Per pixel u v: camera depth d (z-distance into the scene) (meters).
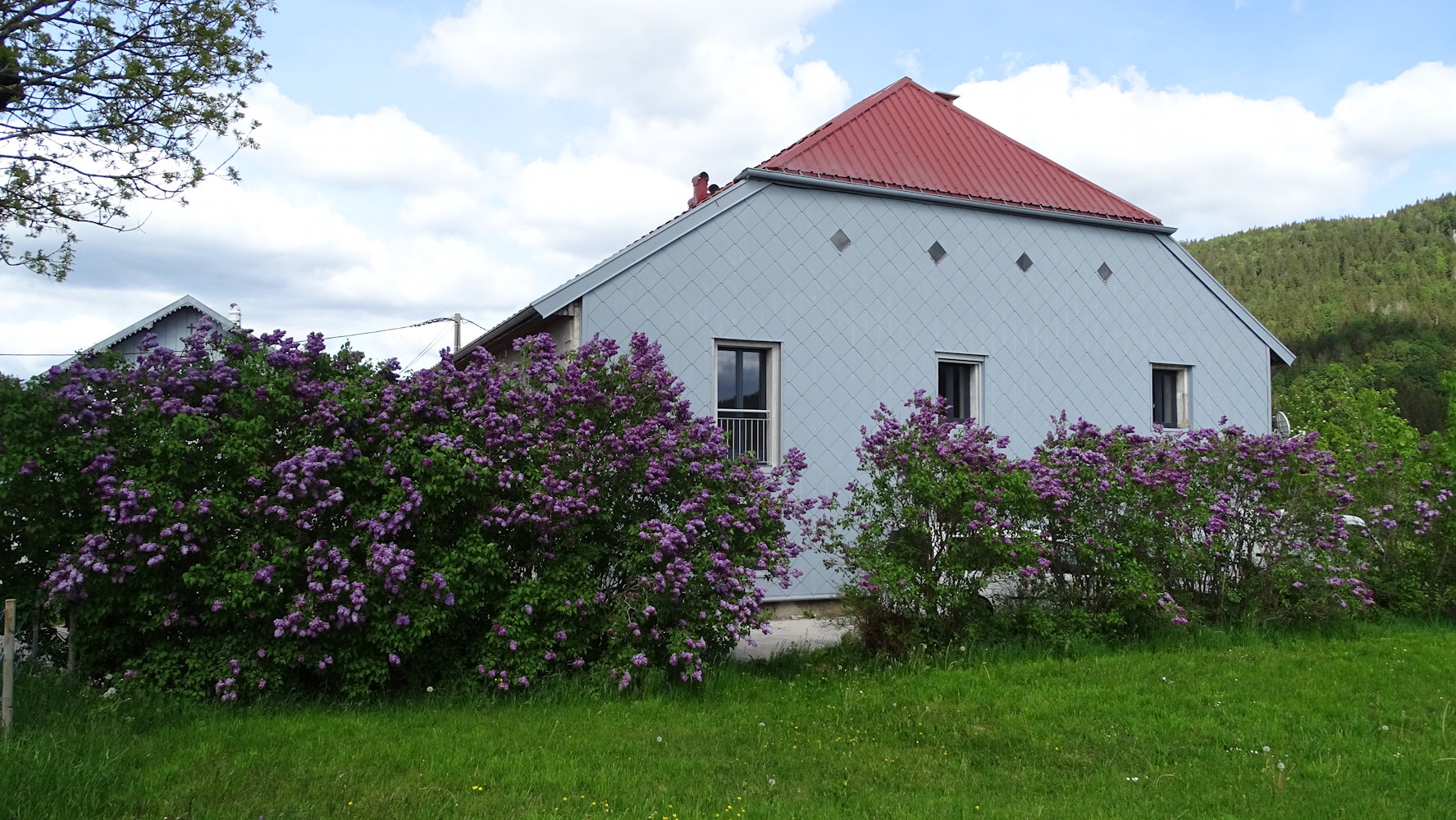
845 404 13.55
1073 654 9.04
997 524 8.76
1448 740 6.45
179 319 25.94
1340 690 7.73
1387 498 11.68
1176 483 9.75
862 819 5.04
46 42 8.74
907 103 16.20
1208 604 10.38
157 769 5.42
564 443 7.74
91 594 6.66
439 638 7.48
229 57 9.45
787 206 13.42
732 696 7.58
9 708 5.65
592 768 5.78
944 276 14.50
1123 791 5.50
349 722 6.55
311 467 6.75
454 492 7.30
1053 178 16.16
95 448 6.69
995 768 5.98
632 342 8.66
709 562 7.62
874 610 9.12
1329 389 30.69
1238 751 6.22
